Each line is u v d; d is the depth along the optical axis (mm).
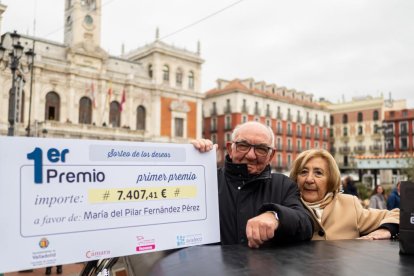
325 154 3072
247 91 50250
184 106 39500
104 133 32406
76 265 7445
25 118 29844
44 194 1826
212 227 2307
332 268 1417
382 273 1348
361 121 61125
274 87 55594
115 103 35250
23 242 1763
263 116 52094
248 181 2826
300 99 59469
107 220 1979
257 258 1600
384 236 2473
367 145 60188
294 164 3146
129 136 34000
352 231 2877
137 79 36719
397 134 57219
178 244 2182
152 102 37562
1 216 1725
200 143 2338
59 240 1844
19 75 18000
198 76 41219
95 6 34625
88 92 33188
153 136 37188
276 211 2064
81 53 32750
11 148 1768
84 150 1943
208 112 52875
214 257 1635
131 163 2082
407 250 1647
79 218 1902
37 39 31969
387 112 59250
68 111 31906
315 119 59531
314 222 2805
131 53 41469
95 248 1930
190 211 2256
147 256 1958
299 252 1732
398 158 21812
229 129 49719
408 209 1670
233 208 2818
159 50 38000
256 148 2816
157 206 2141
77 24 33500
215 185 2355
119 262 2252
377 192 10750
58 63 31812
